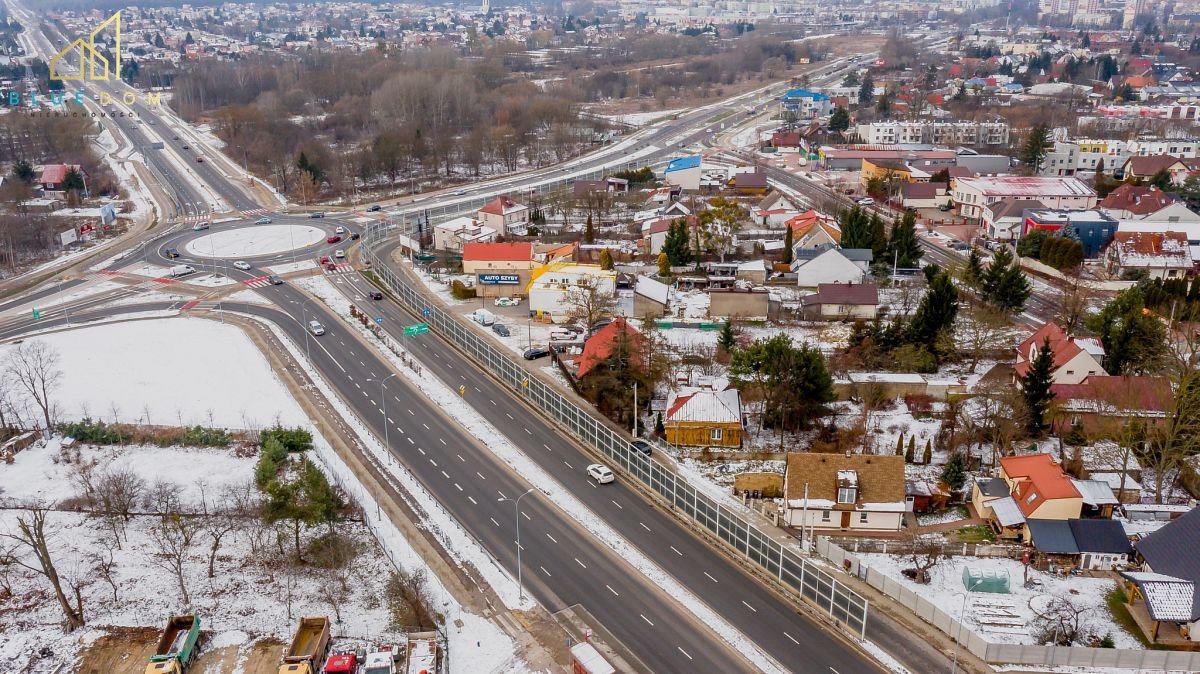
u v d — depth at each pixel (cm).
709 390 11219
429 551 8931
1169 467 10125
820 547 8800
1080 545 8469
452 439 11231
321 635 7475
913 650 7494
